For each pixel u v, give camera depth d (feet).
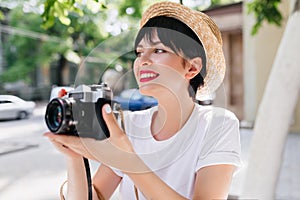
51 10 5.96
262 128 6.67
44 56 43.52
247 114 26.37
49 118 2.41
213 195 2.69
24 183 10.73
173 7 2.88
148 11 3.10
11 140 10.18
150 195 2.49
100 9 5.81
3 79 41.24
